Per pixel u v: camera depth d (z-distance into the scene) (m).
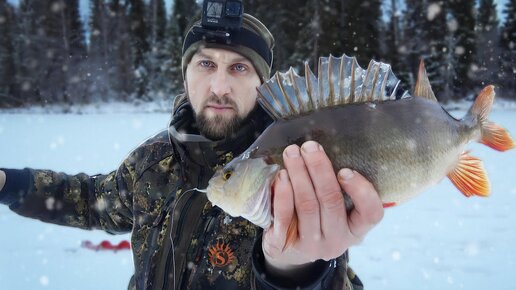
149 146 0.73
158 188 0.68
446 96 10.96
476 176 0.67
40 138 5.14
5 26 12.79
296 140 0.54
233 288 0.59
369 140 0.55
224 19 0.69
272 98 0.57
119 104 13.10
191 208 0.62
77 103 13.04
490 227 1.67
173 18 12.99
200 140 0.65
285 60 10.98
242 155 0.55
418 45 11.02
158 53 13.51
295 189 0.48
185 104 0.71
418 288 1.20
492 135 0.70
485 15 12.02
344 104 0.57
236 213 0.53
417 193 0.60
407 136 0.57
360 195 0.48
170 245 0.62
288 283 0.52
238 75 0.69
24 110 12.42
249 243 0.60
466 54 11.00
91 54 13.59
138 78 13.36
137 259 0.66
